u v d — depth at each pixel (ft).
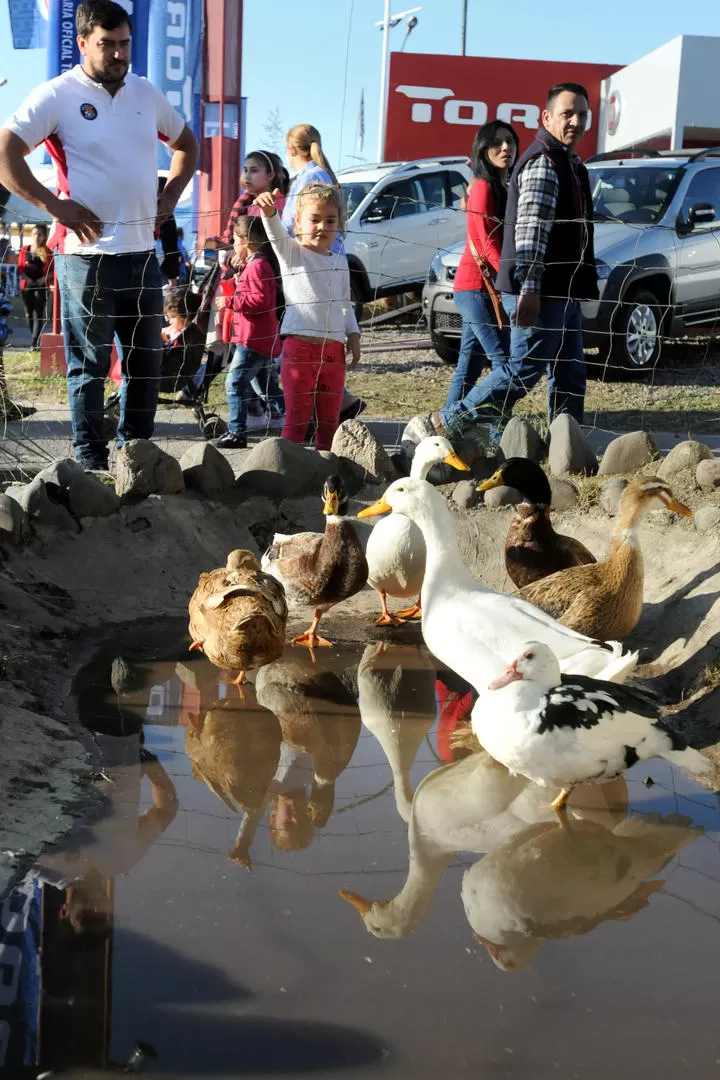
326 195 25.50
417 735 15.72
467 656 15.69
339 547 18.94
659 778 14.25
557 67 75.31
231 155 54.24
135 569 21.94
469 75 74.90
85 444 25.29
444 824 12.86
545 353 26.35
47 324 48.08
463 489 24.72
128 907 10.57
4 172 23.15
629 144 72.49
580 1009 9.09
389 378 43.70
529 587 18.06
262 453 25.03
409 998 9.19
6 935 10.00
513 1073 8.26
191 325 32.27
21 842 11.78
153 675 17.69
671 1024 8.90
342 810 13.19
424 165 57.82
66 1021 8.75
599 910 10.83
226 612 16.69
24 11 39.19
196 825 12.57
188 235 66.33
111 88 23.98
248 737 15.42
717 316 44.83
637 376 43.27
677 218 43.93
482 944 10.09
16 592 19.83
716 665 16.83
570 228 25.76
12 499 21.18
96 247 24.02
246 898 10.85
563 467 25.23
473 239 27.94
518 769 13.25
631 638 19.60
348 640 20.10
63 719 15.58
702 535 21.50
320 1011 8.98
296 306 26.17
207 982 9.35
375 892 11.10
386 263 55.57
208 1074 8.19
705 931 10.43
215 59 52.54
